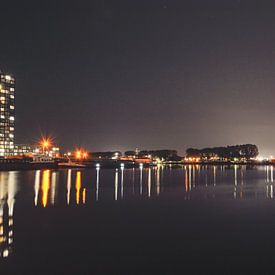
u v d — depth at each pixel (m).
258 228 31.23
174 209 42.09
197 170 198.12
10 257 21.86
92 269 20.06
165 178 110.94
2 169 155.50
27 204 43.84
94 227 30.84
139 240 26.64
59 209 40.31
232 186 79.62
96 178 104.75
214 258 22.34
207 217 36.66
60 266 20.41
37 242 25.41
